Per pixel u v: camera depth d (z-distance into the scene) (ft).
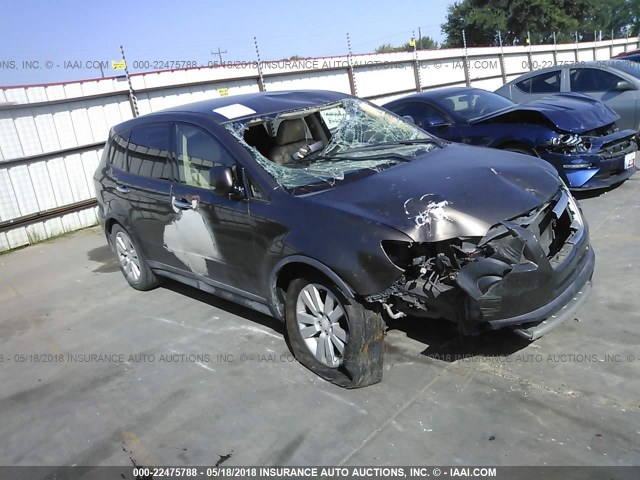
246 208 11.92
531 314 9.84
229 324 14.69
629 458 8.30
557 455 8.55
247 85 35.50
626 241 16.49
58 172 26.96
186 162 13.89
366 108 15.84
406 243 9.82
